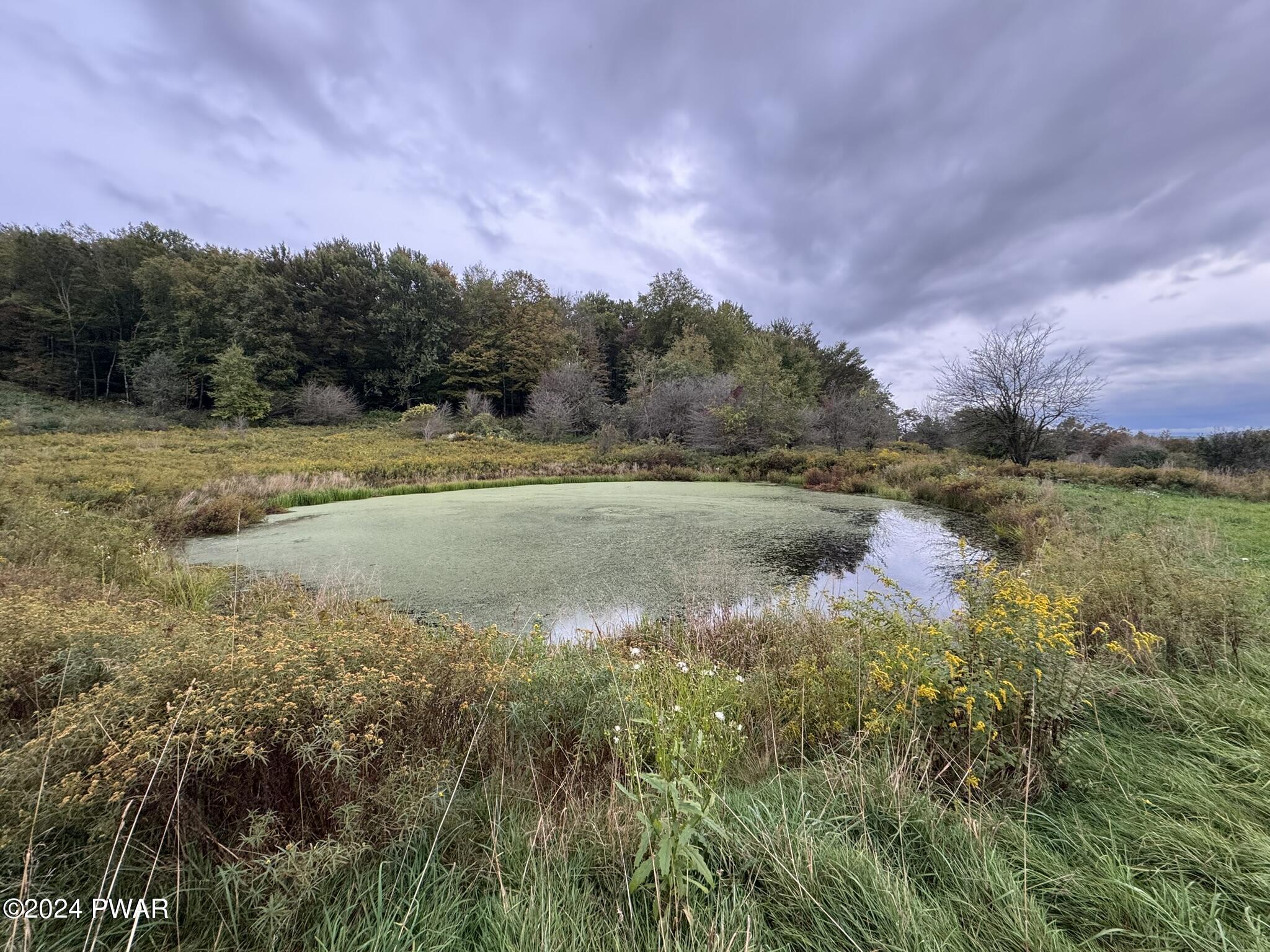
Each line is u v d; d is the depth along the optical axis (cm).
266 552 643
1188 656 245
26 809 111
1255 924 113
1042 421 1474
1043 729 175
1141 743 186
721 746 194
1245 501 880
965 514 940
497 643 279
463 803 155
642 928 117
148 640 181
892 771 164
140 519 675
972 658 189
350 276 2828
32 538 416
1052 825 149
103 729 124
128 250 3053
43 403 2347
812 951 111
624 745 181
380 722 158
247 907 114
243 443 1752
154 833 122
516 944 110
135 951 106
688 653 304
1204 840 133
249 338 2598
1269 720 183
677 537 736
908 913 114
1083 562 359
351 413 2594
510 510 960
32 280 2866
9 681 163
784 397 1945
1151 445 1573
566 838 141
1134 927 115
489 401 2902
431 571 565
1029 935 109
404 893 121
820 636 323
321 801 138
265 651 158
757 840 138
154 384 2405
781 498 1140
